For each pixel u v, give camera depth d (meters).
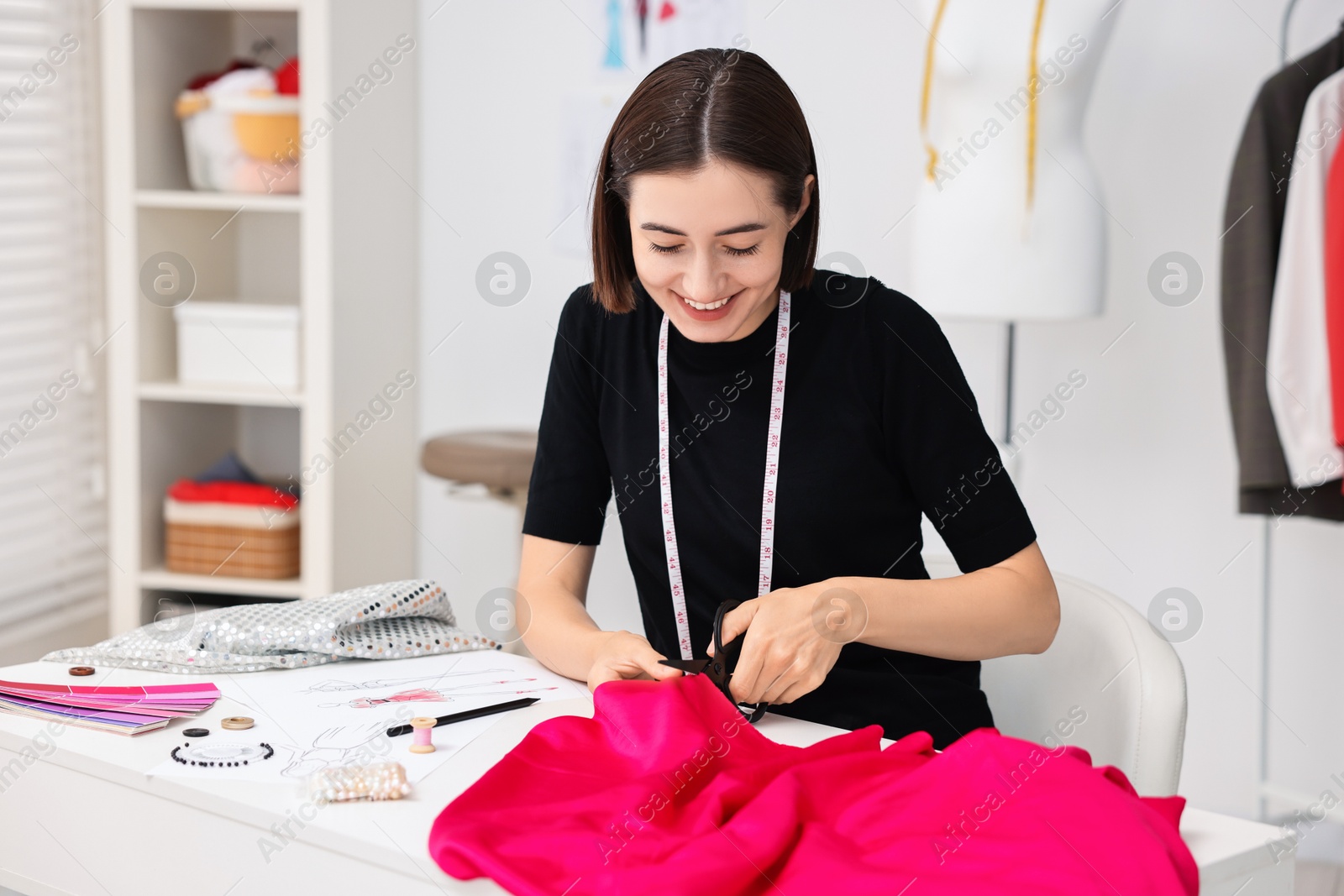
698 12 2.70
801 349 1.23
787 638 1.05
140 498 2.61
